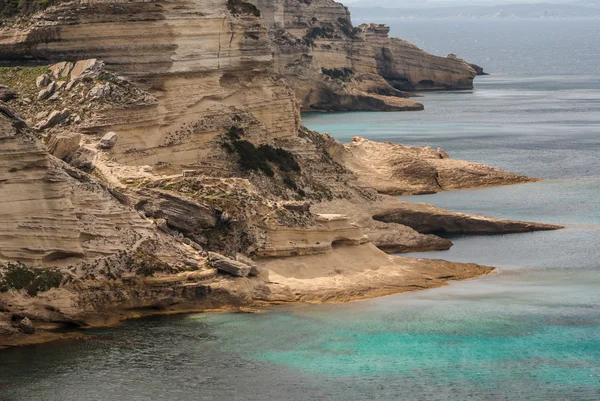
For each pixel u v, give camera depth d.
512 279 89.81
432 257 97.81
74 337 72.62
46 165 75.00
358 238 89.25
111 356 69.94
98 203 78.44
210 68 106.44
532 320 78.56
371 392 66.19
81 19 102.69
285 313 78.62
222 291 79.06
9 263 73.31
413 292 84.75
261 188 104.38
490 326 77.25
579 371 69.88
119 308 76.25
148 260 78.25
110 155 92.31
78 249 76.06
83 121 95.56
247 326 75.62
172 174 97.25
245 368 68.94
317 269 85.44
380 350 72.31
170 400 64.25
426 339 74.50
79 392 64.81
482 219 109.19
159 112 100.88
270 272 83.56
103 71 100.69
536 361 71.31
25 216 74.19
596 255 98.81
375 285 85.12
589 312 80.69
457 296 84.06
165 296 77.56
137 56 102.31
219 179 89.19
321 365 69.88
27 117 96.81
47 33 103.38
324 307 80.25
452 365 70.50
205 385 66.44
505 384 67.75
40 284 73.38
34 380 66.12
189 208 85.00
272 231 85.69
